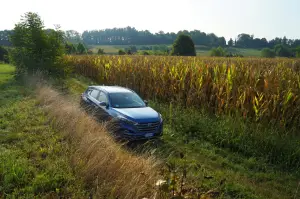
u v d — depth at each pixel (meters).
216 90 10.06
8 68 36.88
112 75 18.59
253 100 8.34
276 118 8.19
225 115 9.15
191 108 10.62
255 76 9.80
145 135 7.51
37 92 13.45
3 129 7.56
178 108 10.55
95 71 22.92
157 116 8.01
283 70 12.58
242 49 134.50
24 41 20.86
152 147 7.34
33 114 9.30
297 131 8.00
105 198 4.19
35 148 6.22
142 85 14.66
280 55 88.50
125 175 4.54
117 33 180.50
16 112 9.56
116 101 8.49
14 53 21.11
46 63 20.84
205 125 8.84
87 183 4.74
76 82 21.69
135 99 8.99
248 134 7.80
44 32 21.58
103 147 5.63
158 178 4.29
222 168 6.29
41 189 4.50
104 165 4.91
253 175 5.99
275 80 8.95
